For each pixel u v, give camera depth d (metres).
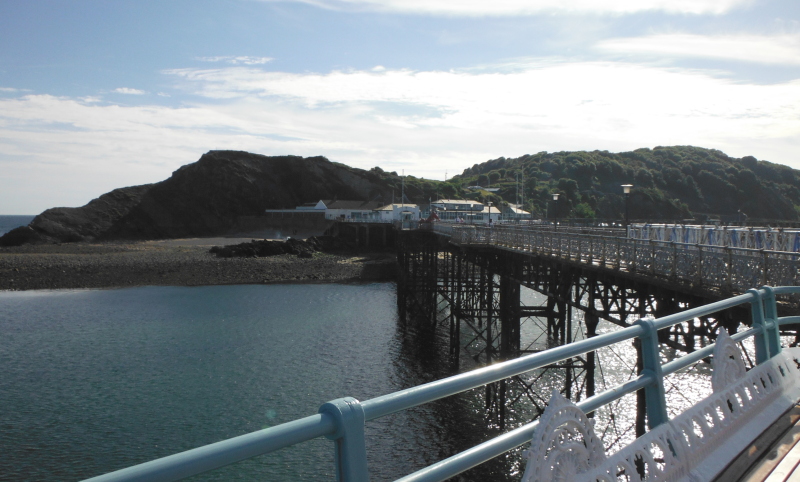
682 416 3.78
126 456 18.20
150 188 140.88
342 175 154.38
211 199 143.00
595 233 32.88
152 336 34.44
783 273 9.51
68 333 35.34
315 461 17.22
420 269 49.00
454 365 28.22
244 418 21.39
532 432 2.50
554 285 20.30
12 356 29.88
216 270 64.88
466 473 17.03
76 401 23.02
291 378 26.16
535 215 112.06
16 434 19.77
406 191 147.00
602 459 2.93
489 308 26.53
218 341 33.09
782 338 19.92
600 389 23.77
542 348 29.56
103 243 114.88
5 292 53.16
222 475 16.39
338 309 43.84
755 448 4.23
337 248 87.25
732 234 18.41
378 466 17.70
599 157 146.38
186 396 23.67
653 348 3.60
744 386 4.70
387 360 29.11
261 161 153.50
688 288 11.61
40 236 116.19
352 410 1.75
